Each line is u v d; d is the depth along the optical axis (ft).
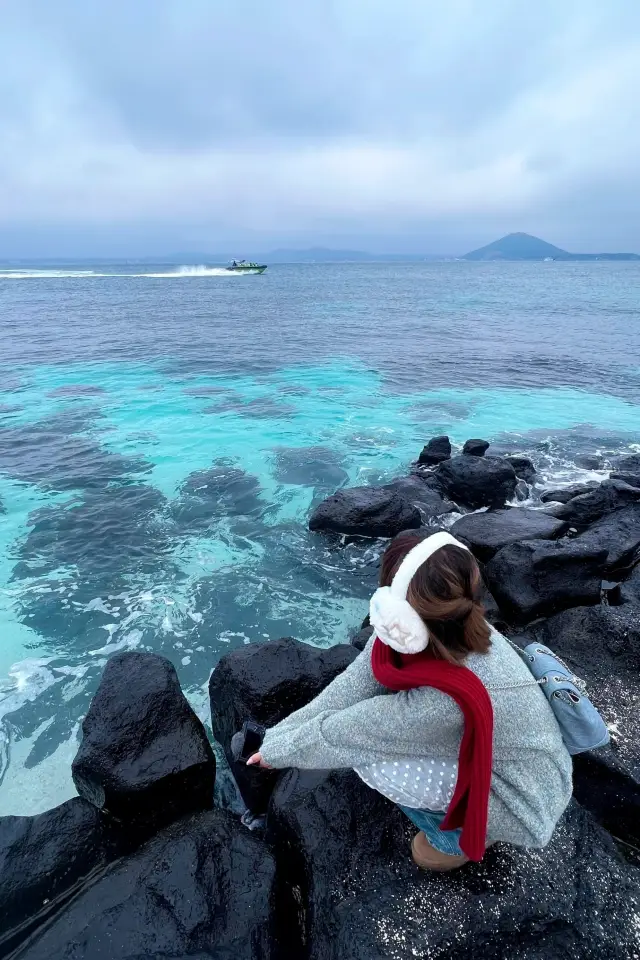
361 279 386.11
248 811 16.69
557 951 9.98
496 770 8.23
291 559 31.58
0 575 29.63
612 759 14.28
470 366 84.33
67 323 129.80
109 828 15.34
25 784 18.12
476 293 248.52
